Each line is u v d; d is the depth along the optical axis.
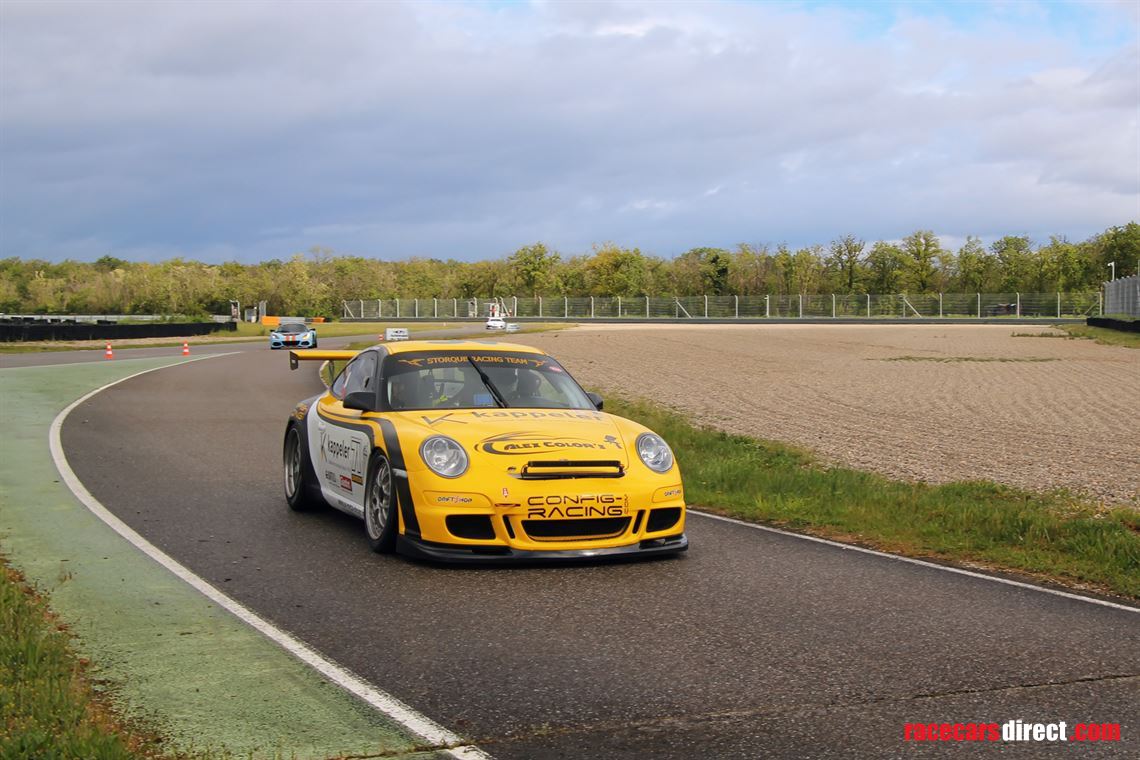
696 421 15.43
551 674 4.27
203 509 8.19
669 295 107.94
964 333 56.66
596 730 3.66
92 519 7.68
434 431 6.38
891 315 89.50
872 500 8.51
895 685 4.20
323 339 56.91
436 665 4.37
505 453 6.13
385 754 3.42
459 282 122.75
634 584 5.88
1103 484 9.91
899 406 18.03
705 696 4.03
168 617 5.06
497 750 3.47
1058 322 78.94
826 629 5.02
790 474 9.71
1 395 18.59
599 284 113.06
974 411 17.20
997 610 5.46
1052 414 16.70
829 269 103.75
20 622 4.56
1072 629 5.09
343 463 7.26
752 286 105.25
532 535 6.06
